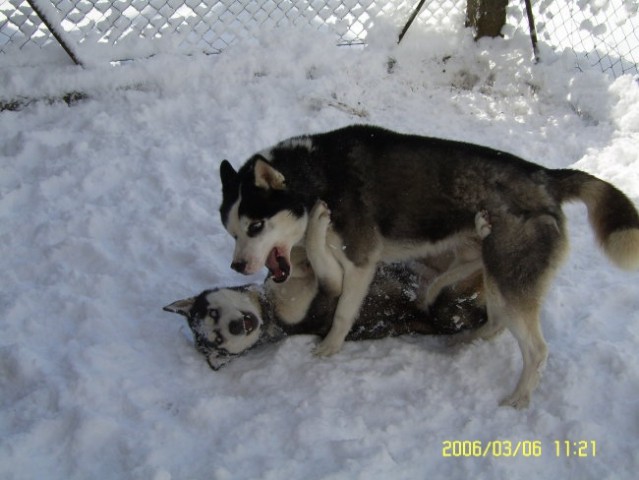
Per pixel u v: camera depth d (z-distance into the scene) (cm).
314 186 333
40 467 261
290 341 353
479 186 316
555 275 308
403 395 315
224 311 337
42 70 608
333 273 342
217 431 287
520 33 673
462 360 335
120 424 282
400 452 276
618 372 316
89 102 606
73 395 294
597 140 570
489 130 600
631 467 266
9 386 311
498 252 308
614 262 308
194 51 656
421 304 369
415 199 330
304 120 593
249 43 662
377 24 682
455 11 695
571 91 626
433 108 639
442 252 351
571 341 344
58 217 455
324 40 667
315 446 272
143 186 495
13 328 345
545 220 303
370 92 645
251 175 321
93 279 388
